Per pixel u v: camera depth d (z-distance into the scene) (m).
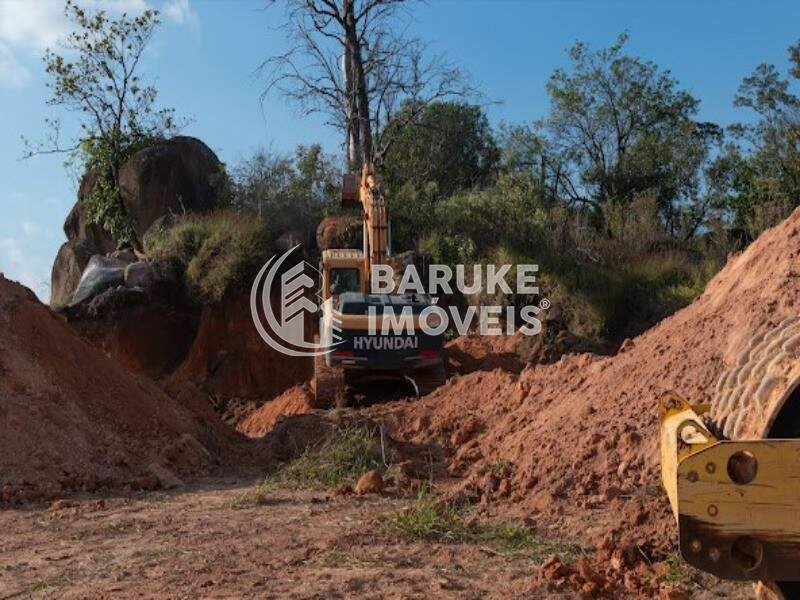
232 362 23.47
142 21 29.50
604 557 5.92
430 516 7.01
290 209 27.69
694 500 3.84
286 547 6.66
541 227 25.36
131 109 30.00
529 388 10.97
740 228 25.48
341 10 30.38
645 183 30.75
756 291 8.38
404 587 5.57
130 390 11.61
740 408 4.45
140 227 28.78
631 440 7.58
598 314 22.34
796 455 3.80
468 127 37.41
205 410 13.14
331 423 11.68
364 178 19.64
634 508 6.35
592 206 30.27
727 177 28.67
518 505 7.62
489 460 9.30
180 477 10.16
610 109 32.06
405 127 32.69
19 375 10.40
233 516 7.90
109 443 10.23
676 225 29.97
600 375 9.54
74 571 6.28
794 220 9.10
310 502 8.41
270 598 5.42
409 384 17.17
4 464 9.19
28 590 5.84
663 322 10.66
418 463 9.85
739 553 3.82
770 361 4.41
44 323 11.47
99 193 29.47
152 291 24.22
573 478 7.64
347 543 6.66
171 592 5.63
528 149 31.89
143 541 7.09
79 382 11.05
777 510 3.79
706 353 8.10
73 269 30.20
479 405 11.84
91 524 7.77
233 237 24.42
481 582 5.66
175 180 28.64
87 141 29.70
